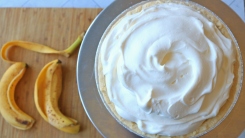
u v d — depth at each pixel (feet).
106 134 1.76
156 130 1.56
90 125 2.01
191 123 1.55
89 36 1.89
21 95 2.08
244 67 1.72
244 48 1.76
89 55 1.87
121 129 1.77
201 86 1.50
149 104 1.49
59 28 2.16
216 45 1.56
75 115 2.03
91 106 1.81
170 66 1.51
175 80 1.51
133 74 1.52
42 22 2.17
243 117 1.70
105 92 1.69
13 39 2.15
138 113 1.57
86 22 2.16
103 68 1.66
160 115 1.54
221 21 1.71
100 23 1.90
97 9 2.17
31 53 2.13
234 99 1.62
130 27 1.61
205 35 1.57
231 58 1.60
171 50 1.53
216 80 1.53
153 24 1.58
